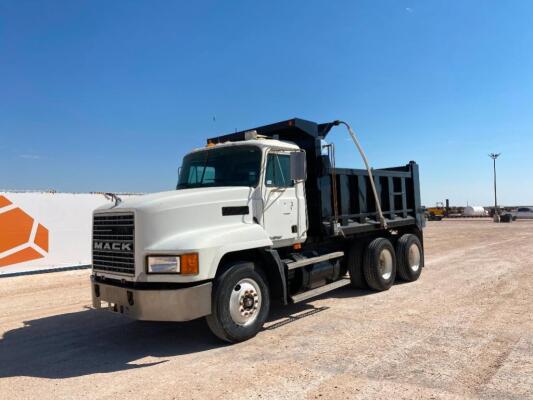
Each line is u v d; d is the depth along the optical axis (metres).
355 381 4.47
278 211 7.05
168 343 6.15
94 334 6.77
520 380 4.38
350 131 8.62
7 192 13.60
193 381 4.65
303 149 8.14
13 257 13.57
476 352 5.23
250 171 6.91
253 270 6.16
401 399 4.02
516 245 18.84
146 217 5.51
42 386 4.70
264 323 6.84
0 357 5.75
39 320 7.75
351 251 9.31
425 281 10.37
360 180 9.24
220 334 5.77
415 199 11.32
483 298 8.16
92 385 4.68
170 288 5.45
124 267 5.71
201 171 7.50
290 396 4.16
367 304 8.08
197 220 5.89
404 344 5.61
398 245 10.27
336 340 5.90
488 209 74.62
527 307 7.35
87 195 15.48
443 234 28.17
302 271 7.36
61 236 14.73
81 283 11.80
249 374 4.77
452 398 4.01
